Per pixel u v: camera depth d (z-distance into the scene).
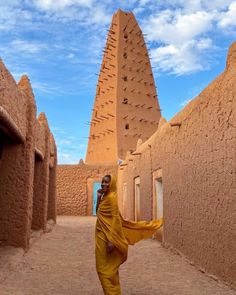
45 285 5.29
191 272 6.41
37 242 9.82
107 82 37.56
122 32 38.84
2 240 7.68
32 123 8.20
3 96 5.77
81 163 27.11
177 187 8.48
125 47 38.22
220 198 5.75
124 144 33.19
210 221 6.16
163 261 7.57
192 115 7.38
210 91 6.39
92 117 38.91
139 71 38.00
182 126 8.13
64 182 26.45
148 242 11.05
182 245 7.96
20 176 7.92
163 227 9.97
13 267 6.28
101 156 34.53
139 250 9.27
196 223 6.94
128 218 17.84
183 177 7.97
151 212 11.81
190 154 7.46
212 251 6.01
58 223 17.83
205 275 6.14
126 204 19.50
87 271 6.46
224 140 5.66
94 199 26.28
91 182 26.50
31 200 8.43
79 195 26.34
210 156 6.26
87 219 21.64
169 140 9.40
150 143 12.37
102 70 39.12
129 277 6.00
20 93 7.32
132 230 4.93
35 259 7.40
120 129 33.75
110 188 4.54
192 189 7.27
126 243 4.41
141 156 14.17
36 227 11.68
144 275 6.16
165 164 9.84
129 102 35.53
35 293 4.81
